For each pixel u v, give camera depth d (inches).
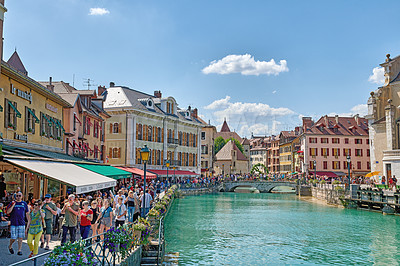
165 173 2233.0
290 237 915.4
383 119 1956.2
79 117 1302.9
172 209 1563.7
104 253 408.2
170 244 813.9
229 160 4116.6
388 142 1787.6
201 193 2561.5
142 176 1606.8
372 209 1482.5
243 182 2977.4
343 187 1788.9
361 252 753.6
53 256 300.2
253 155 5255.9
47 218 496.1
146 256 594.6
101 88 2181.3
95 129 1536.7
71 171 682.8
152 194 1274.6
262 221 1203.9
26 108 863.7
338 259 697.6
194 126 2758.4
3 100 757.3
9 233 551.2
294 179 2878.9
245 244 825.5
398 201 1300.4
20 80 819.4
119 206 624.4
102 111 1662.2
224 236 923.4
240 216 1338.6
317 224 1138.0
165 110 2369.6
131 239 491.2
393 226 1087.6
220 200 2096.5
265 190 2942.9
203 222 1171.9
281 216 1339.8
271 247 796.6
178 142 2501.2
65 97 1228.5
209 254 723.4
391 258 705.0
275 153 4505.4
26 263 397.7
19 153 713.6
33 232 441.1
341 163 3161.9
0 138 721.6
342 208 1631.4
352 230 1022.4
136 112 2039.9
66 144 1157.1
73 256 304.2
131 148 2003.0
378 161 1945.1
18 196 452.1
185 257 695.1
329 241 867.4
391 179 1528.1
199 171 2827.3
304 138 3161.9
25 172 872.3
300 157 3309.5
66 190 1049.5
